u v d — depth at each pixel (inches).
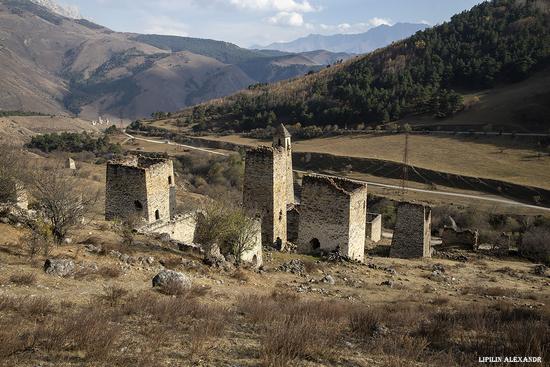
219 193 2655.0
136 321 475.5
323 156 4094.5
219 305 599.2
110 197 1143.6
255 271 935.0
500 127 4227.4
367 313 569.6
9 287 540.7
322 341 434.0
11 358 342.3
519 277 1236.5
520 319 604.7
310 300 709.3
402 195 2979.8
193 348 393.7
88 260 730.2
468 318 592.4
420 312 652.7
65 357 355.3
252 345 428.1
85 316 442.3
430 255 1547.7
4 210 896.3
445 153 3841.0
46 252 713.0
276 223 1391.5
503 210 2657.5
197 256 928.9
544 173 3221.0
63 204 837.2
